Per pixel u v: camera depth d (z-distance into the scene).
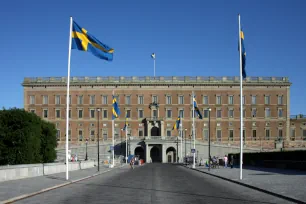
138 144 138.75
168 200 25.16
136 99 151.38
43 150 69.94
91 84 150.75
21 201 24.77
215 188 33.84
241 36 43.19
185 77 153.00
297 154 63.44
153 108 150.62
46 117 150.62
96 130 149.88
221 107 151.50
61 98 150.88
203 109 151.38
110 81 150.88
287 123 151.38
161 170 72.31
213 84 151.38
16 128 59.56
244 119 151.12
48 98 151.00
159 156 143.50
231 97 152.00
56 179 41.84
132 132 149.88
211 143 139.38
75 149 137.88
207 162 89.38
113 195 28.00
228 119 151.12
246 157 92.12
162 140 137.38
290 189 30.84
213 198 26.44
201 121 150.62
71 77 152.50
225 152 139.50
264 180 40.72
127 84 151.12
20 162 58.84
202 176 52.38
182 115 150.62
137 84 151.25
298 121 153.00
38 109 150.88
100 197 26.83
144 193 29.36
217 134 150.75
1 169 37.84
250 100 151.88
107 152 139.38
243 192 30.48
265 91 152.25
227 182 41.06
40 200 25.28
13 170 40.53
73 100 151.12
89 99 151.12
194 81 151.25
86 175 51.03
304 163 58.09
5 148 58.97
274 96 152.12
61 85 150.62
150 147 138.00
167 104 151.12
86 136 149.88
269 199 26.02
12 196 26.05
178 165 105.56
